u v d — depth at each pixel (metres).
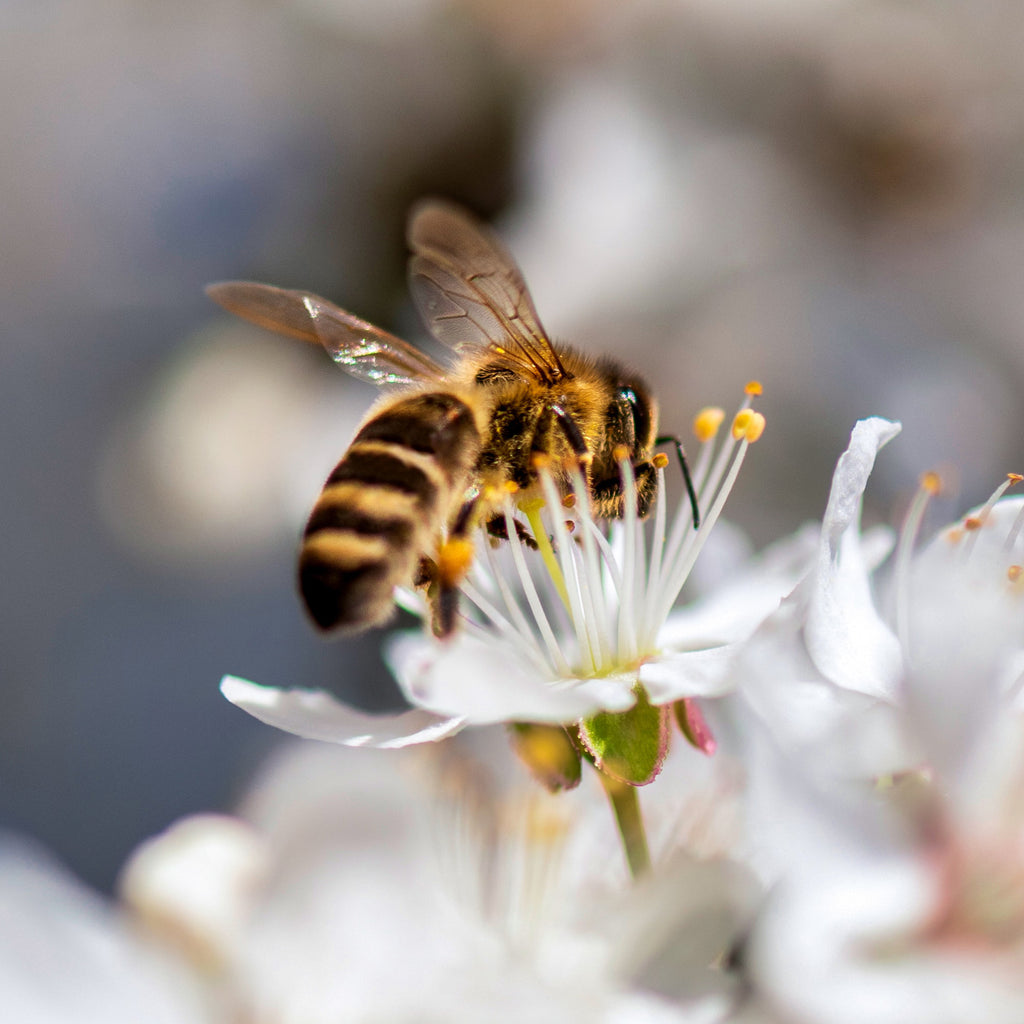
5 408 0.27
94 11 0.27
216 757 0.26
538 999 0.20
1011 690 0.20
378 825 0.20
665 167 0.26
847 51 0.26
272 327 0.22
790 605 0.20
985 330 0.26
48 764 0.26
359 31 0.26
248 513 0.26
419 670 0.20
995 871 0.20
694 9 0.26
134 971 0.21
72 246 0.27
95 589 0.27
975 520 0.21
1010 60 0.26
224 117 0.27
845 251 0.26
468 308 0.22
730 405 0.26
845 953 0.20
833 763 0.20
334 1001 0.20
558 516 0.21
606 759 0.21
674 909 0.20
